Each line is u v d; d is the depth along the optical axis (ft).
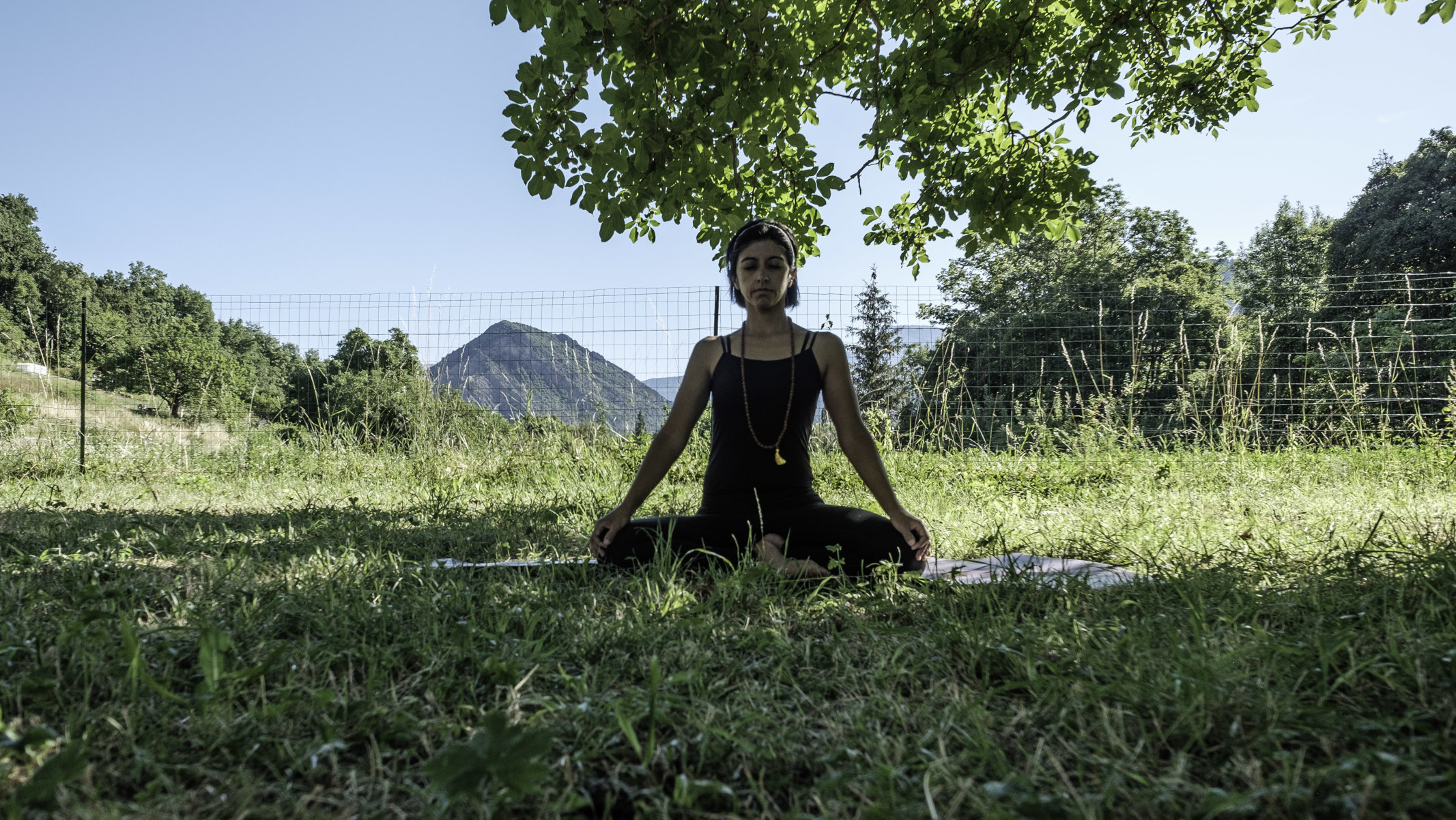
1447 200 74.74
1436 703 4.11
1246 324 28.71
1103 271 80.64
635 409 24.26
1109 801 3.16
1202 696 3.95
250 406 27.55
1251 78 17.13
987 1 14.60
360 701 4.15
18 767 3.44
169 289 256.32
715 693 4.58
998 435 24.61
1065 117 14.53
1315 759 3.67
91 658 4.61
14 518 12.20
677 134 11.84
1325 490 15.89
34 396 26.86
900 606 6.55
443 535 11.07
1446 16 10.82
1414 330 32.65
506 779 2.97
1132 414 24.09
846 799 3.36
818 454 21.90
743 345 8.78
